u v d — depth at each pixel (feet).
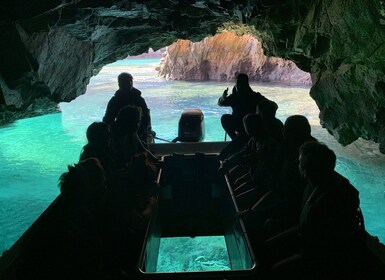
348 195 7.70
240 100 18.13
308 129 10.42
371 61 20.20
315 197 8.11
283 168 11.05
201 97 70.74
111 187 10.89
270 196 11.76
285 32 29.50
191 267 17.57
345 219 7.66
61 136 44.70
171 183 17.35
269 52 40.70
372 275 8.25
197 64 97.45
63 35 32.30
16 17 26.86
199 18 37.19
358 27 19.29
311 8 23.97
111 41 40.75
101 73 119.14
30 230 10.81
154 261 12.94
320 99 31.71
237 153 16.21
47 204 26.94
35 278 7.41
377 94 23.22
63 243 7.59
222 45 95.35
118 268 9.43
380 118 24.53
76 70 36.81
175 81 97.55
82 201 8.04
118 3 30.73
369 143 36.94
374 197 25.21
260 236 11.34
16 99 30.66
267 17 29.37
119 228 10.50
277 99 66.33
